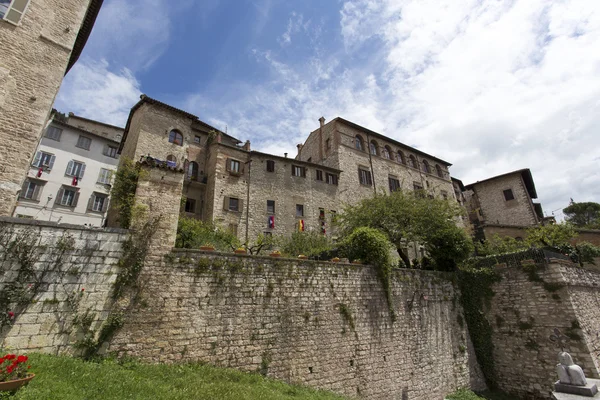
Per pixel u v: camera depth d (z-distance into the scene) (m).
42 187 29.77
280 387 9.76
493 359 17.19
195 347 9.52
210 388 7.80
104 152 34.78
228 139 34.78
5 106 11.61
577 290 16.67
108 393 6.39
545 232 26.09
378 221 23.53
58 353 7.68
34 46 12.81
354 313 13.40
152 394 6.83
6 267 7.61
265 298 11.29
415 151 42.84
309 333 11.84
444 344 16.22
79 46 16.88
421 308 16.09
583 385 8.48
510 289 17.64
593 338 15.60
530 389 15.63
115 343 8.45
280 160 31.23
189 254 10.34
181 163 27.73
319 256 20.98
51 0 13.75
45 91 12.72
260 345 10.66
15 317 7.39
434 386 14.73
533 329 16.33
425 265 21.42
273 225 28.19
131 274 9.18
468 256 19.75
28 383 5.83
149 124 26.84
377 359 13.30
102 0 15.70
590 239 26.28
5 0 12.47
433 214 21.72
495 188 42.09
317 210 31.14
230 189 27.64
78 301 8.27
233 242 21.17
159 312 9.28
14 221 8.00
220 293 10.46
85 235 8.86
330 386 11.62
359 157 36.53
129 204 10.82
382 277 15.03
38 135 12.26
